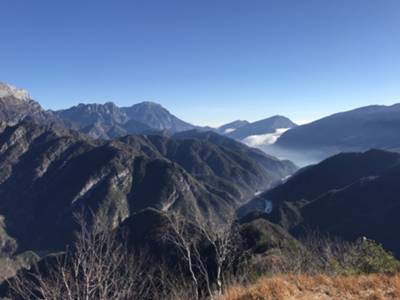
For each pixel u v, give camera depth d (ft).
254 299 39.65
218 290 48.62
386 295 40.65
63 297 43.65
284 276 46.73
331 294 41.06
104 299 44.60
